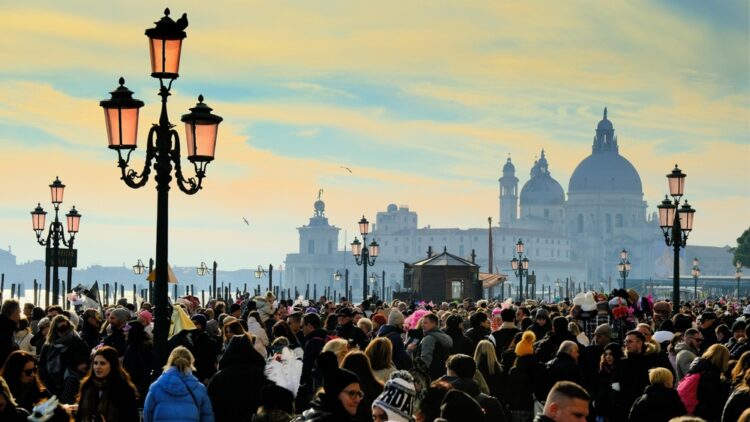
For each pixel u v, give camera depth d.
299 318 35.38
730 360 30.62
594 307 42.47
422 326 31.56
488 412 21.77
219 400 24.77
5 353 28.11
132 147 28.80
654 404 23.66
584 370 29.23
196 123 29.55
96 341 34.56
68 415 20.23
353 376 17.16
